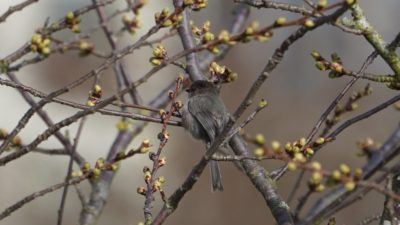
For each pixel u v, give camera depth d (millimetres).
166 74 26766
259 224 23531
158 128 24906
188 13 8609
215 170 7957
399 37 6441
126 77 10609
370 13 34031
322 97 29453
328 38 32469
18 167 21547
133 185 23859
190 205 23516
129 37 23625
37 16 26719
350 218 21250
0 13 26109
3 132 7703
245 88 28172
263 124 27312
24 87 6223
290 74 30375
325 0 5410
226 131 5570
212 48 5855
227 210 23469
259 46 29656
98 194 9602
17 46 26062
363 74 6441
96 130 25594
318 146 6555
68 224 21172
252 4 6121
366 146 9609
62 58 25188
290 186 20516
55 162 21922
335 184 4746
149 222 6168
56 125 6145
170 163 24734
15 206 6297
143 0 8500
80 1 27391
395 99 6742
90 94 6562
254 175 7238
